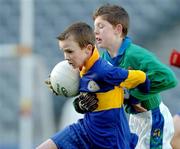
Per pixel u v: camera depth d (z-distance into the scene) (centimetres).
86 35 1667
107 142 1689
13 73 4231
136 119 1912
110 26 1777
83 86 1688
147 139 1902
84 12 4434
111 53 1806
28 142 3881
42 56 4278
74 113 3198
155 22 4400
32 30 4178
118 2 4450
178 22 4400
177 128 2034
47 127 3962
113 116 1688
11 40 4347
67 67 1725
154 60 1767
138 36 4341
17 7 4456
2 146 3922
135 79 1689
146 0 4500
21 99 3934
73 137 1697
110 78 1664
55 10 4447
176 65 1962
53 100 4028
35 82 4009
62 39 1675
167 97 4075
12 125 4128
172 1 4466
